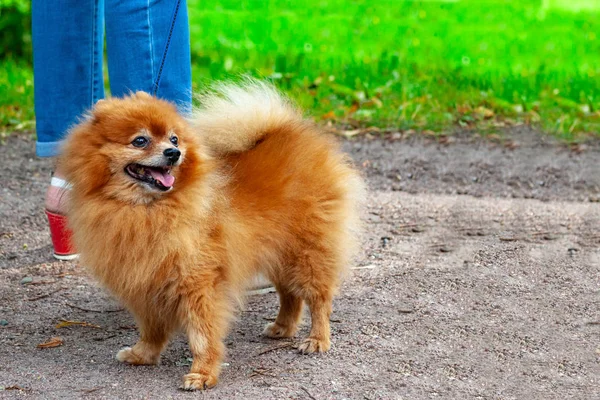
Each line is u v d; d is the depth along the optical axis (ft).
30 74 38.17
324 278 14.47
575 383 12.96
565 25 52.85
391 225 21.79
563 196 24.39
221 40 45.37
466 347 14.39
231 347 14.67
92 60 17.46
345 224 14.83
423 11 57.93
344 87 35.01
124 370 13.44
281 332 15.19
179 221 12.42
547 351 14.23
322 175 14.49
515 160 27.76
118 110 12.55
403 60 39.70
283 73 35.70
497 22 54.08
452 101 33.42
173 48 16.53
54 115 17.47
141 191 12.41
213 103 14.57
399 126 31.53
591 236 20.81
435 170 26.86
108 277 12.75
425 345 14.48
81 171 12.51
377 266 18.78
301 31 49.44
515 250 19.79
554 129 31.14
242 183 13.80
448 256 19.42
